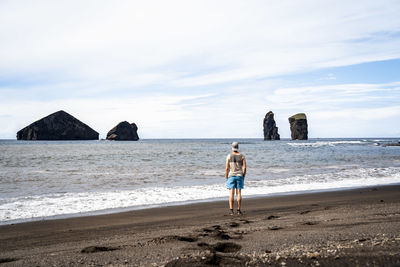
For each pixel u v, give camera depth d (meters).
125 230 6.11
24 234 5.94
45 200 9.87
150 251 4.10
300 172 18.23
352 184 13.71
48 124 198.75
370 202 9.11
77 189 12.17
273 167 21.22
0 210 8.39
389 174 17.33
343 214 6.74
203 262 3.32
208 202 9.73
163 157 33.03
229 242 4.37
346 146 67.06
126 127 198.50
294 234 4.74
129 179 15.26
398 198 9.91
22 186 12.92
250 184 13.66
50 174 17.41
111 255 4.00
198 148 60.94
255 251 3.80
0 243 5.28
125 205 9.21
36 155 36.88
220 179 15.27
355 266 2.91
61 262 3.79
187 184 13.58
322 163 24.45
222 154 38.50
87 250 4.33
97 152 44.44
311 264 3.06
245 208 8.62
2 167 21.83
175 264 3.32
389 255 3.14
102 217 7.57
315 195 10.93
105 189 12.20
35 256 4.23
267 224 6.00
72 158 31.58
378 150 47.50
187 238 4.82
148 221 7.05
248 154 37.34
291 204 9.17
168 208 8.77
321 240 4.20
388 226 4.95
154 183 13.90
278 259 3.30
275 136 195.88
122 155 36.81
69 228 6.43
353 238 4.19
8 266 3.74
